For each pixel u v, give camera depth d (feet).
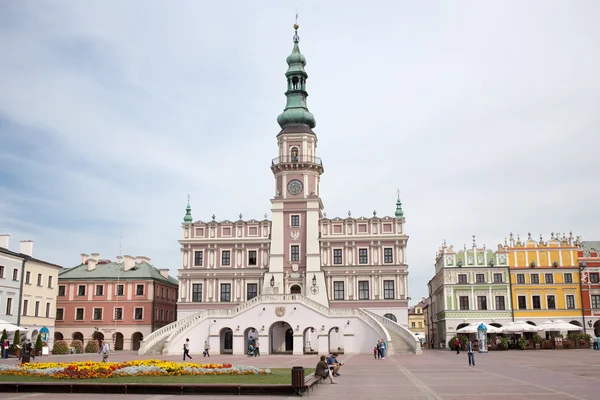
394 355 213.05
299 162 283.59
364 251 277.23
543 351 239.71
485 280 291.99
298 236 276.62
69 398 86.02
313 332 260.62
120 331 298.15
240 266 280.92
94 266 312.71
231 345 265.75
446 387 97.60
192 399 85.76
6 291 238.48
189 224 287.07
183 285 281.54
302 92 298.56
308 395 88.79
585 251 307.99
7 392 93.56
